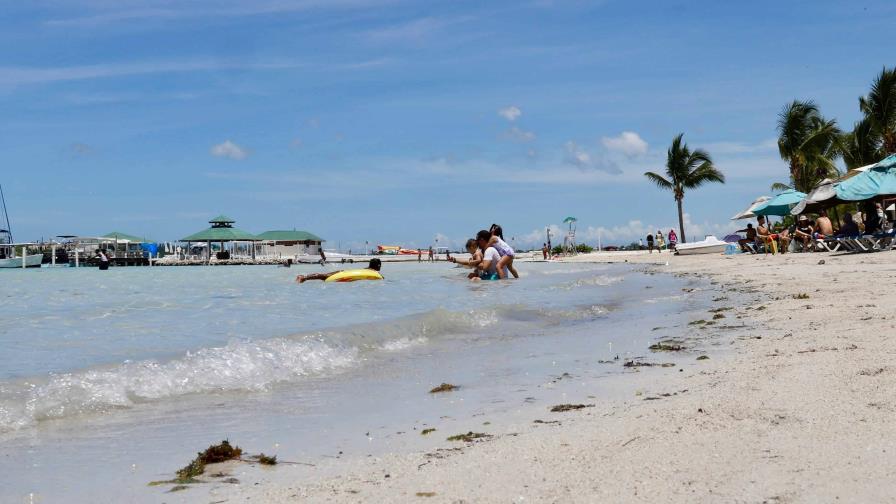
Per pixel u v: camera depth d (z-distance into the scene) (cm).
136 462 334
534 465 282
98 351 664
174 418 425
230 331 819
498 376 545
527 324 902
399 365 615
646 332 758
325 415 429
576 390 464
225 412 441
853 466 247
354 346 692
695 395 400
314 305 1178
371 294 1419
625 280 1714
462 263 1828
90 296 1578
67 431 395
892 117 3388
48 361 604
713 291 1212
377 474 291
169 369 543
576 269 2667
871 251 2173
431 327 835
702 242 3938
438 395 481
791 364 462
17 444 368
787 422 313
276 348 639
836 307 779
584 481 256
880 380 386
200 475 309
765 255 2716
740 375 447
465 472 280
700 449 282
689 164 4906
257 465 323
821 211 2988
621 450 292
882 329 585
